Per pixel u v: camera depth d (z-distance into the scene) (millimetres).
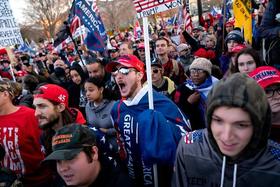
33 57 14594
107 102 3479
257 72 1888
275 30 3430
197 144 1549
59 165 1785
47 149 2650
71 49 11984
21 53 12273
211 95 1335
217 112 1303
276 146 1438
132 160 2338
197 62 3508
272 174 1345
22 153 2809
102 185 1853
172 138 2051
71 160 1737
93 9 5871
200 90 3473
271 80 1768
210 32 11086
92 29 5863
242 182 1386
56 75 6199
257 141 1310
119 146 2480
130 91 2408
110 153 2434
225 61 5273
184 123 2307
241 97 1240
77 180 1774
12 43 4672
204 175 1491
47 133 2686
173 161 2035
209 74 3510
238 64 3010
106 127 3391
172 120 2271
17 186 2355
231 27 8250
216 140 1375
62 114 2682
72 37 6543
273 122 1822
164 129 2057
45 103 2578
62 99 2654
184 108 3582
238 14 5727
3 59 9328
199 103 3527
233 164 1397
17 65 11172
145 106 2301
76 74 5145
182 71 5340
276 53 3506
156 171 2123
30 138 2811
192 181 1536
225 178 1420
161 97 2375
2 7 4562
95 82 3457
